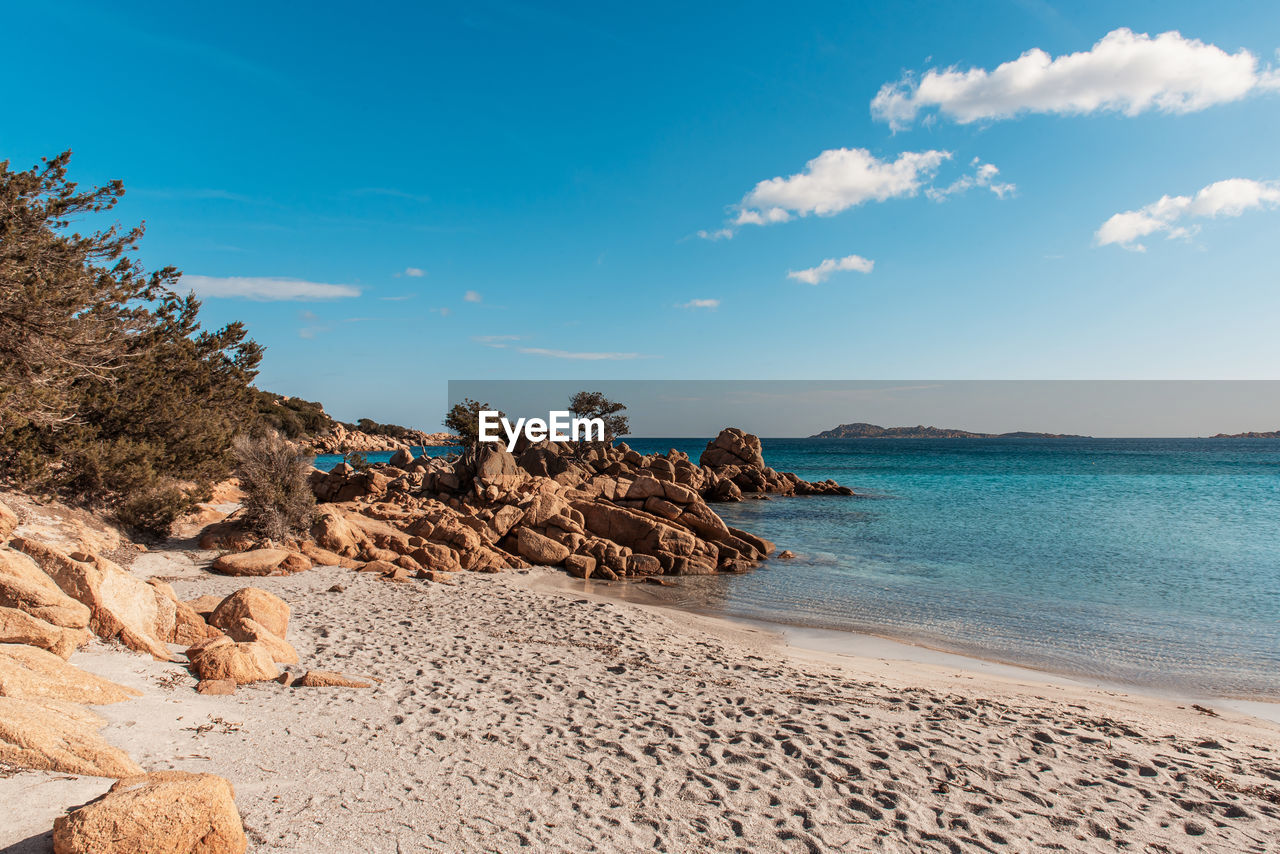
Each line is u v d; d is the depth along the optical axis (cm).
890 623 1653
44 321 1480
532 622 1402
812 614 1744
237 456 2023
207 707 689
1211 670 1304
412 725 734
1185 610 1795
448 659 1052
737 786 647
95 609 798
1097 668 1313
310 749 627
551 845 504
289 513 1948
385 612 1373
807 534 3334
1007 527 3569
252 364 3095
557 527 2464
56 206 1681
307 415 9594
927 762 741
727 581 2186
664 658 1183
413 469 4828
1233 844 599
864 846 550
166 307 2561
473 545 2219
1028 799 666
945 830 589
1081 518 3944
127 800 382
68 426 1878
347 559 1916
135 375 2192
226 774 546
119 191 1775
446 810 541
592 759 685
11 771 450
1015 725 908
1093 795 688
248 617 961
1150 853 576
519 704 851
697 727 810
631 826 550
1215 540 3072
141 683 707
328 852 453
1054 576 2269
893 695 1035
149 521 1894
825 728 834
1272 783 748
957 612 1769
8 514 1078
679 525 2705
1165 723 985
